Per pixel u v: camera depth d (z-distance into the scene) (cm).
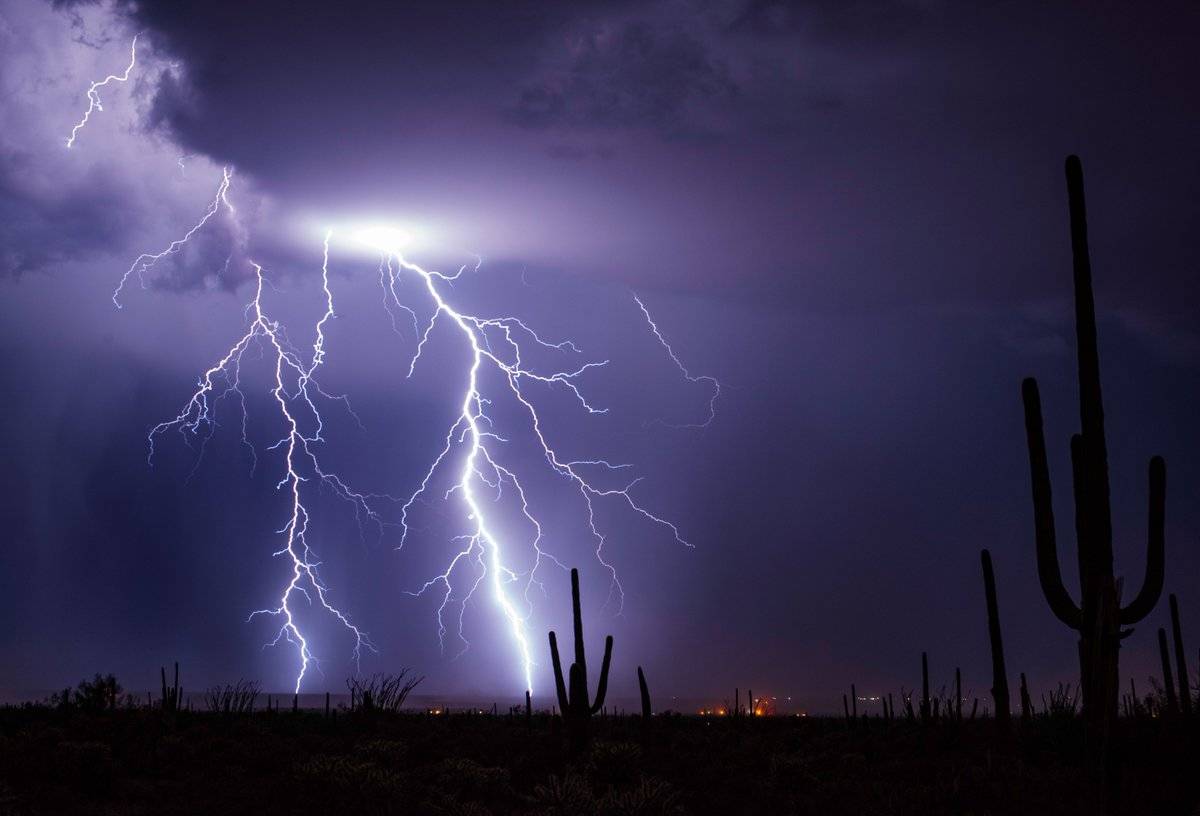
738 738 2852
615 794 1497
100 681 3531
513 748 2536
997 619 2169
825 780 1786
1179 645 1955
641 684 2702
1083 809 1030
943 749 2278
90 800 1781
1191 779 1206
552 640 2317
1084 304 1037
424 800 1662
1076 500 1020
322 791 1698
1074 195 1059
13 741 2244
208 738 2745
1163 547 997
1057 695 1805
